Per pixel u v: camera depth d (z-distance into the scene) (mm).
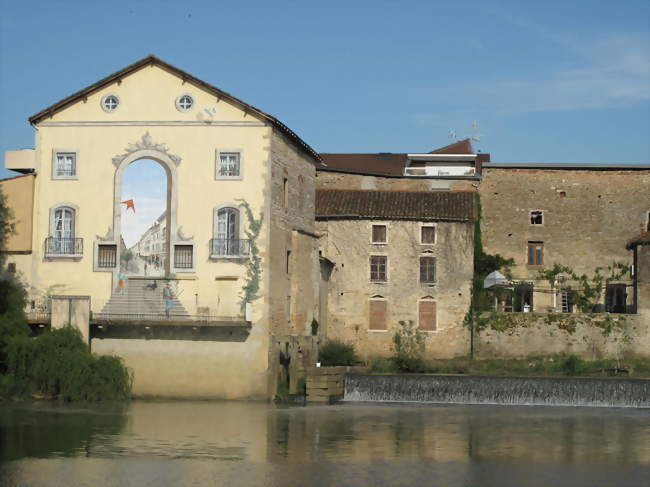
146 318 46375
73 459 31938
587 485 29734
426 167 70375
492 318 58125
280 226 48625
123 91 47594
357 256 59969
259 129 46812
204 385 45812
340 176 67312
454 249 59688
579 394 47781
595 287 64000
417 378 49031
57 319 45438
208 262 46531
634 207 64438
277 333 47969
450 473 30969
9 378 43938
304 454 33375
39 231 47625
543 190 65062
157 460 31953
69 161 47844
